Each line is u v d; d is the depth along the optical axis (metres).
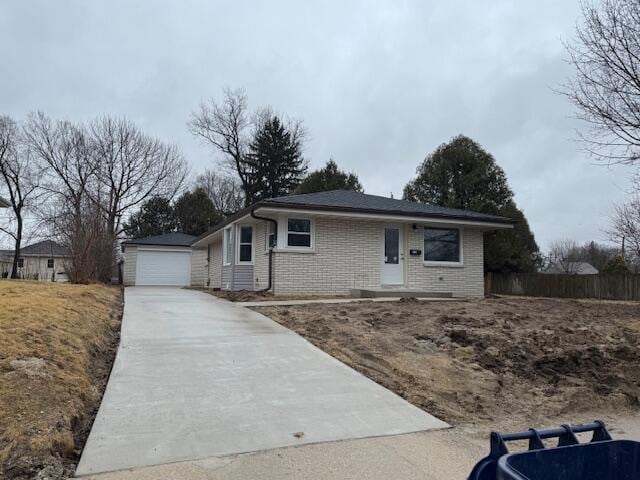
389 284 15.91
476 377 6.70
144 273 28.97
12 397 4.45
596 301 18.00
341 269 15.27
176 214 43.22
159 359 6.70
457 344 8.01
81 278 16.06
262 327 8.97
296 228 14.86
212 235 21.02
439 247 16.86
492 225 16.94
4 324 6.34
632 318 11.38
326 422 4.90
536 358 7.60
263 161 45.06
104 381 5.87
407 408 5.42
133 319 9.57
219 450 4.16
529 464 2.28
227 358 6.87
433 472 3.86
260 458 4.05
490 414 5.59
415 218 15.61
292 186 45.69
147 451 4.07
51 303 8.43
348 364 6.89
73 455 4.03
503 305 12.97
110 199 36.03
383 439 4.57
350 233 15.49
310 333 8.55
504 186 29.52
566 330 9.34
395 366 6.87
